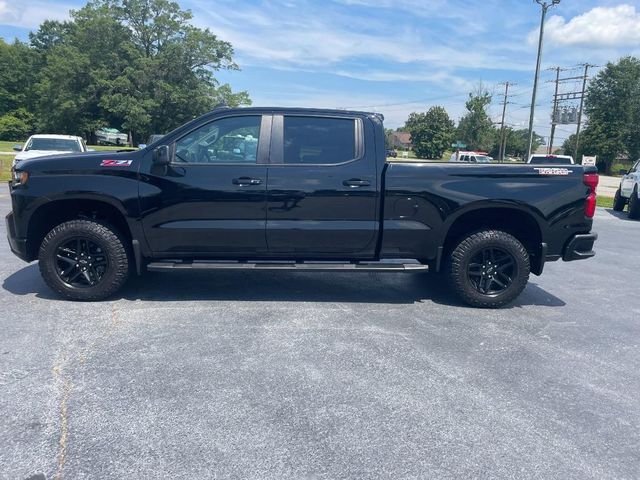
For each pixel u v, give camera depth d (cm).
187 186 502
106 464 266
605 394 361
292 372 377
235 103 6166
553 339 466
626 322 523
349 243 523
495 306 546
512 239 534
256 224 511
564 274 744
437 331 474
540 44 3011
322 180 509
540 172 522
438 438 299
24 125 7106
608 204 2109
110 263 515
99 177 500
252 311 513
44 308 500
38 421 303
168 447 282
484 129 7250
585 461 282
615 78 7081
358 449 285
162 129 6016
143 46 5956
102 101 5684
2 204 1203
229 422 308
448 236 552
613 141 7088
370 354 414
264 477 259
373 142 521
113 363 382
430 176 514
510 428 312
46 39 8631
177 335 442
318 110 523
